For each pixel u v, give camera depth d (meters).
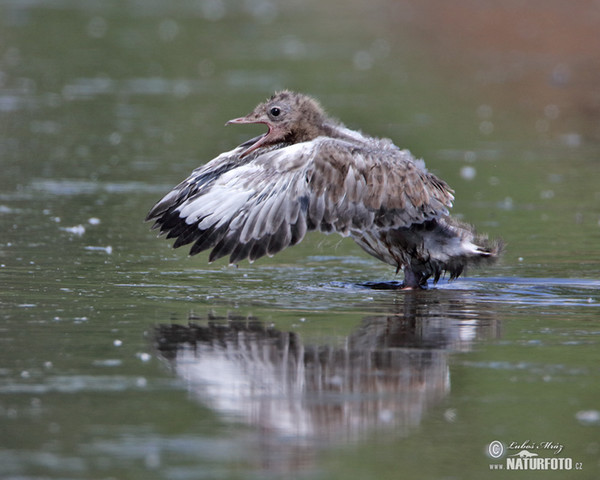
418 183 12.74
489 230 16.45
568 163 22.00
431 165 21.45
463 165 21.55
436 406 8.91
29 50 34.06
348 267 14.43
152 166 20.78
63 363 9.73
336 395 9.09
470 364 9.96
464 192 19.31
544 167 21.56
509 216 17.50
